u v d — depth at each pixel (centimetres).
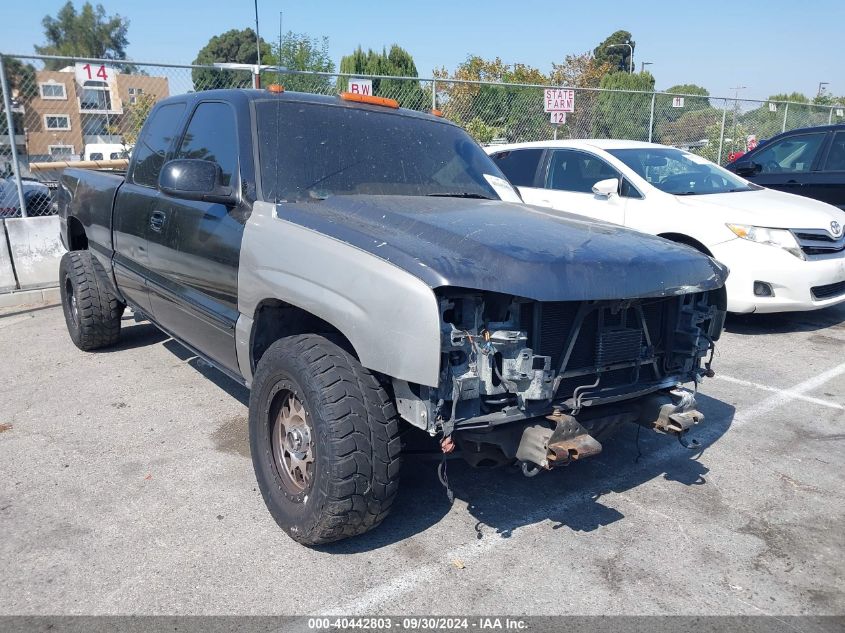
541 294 273
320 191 371
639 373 335
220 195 367
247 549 318
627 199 742
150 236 458
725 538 334
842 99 2873
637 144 830
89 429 452
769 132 1745
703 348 349
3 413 480
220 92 430
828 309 796
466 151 457
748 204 697
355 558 312
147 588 290
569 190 808
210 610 276
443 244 294
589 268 288
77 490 372
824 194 918
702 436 452
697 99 1545
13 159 847
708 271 332
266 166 369
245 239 351
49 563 307
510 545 326
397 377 271
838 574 306
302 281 312
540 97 1400
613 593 291
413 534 333
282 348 315
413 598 285
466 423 279
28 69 919
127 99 1023
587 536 334
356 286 285
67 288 621
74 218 622
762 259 649
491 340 277
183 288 429
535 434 292
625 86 2916
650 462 414
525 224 332
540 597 287
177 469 396
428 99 1274
